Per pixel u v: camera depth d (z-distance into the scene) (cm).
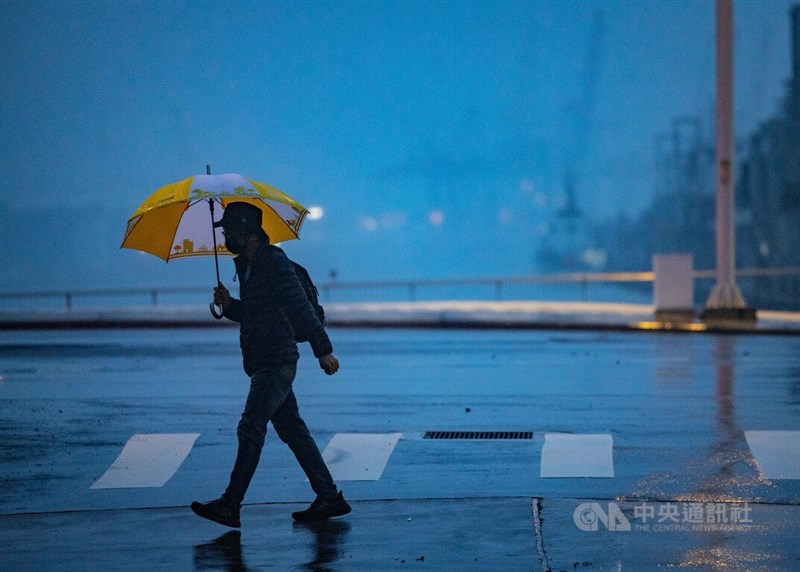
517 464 2756
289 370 2161
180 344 5919
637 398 3781
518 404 3684
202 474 2720
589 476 2609
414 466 2756
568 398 3800
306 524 2206
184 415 3553
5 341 6247
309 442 2238
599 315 6838
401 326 6912
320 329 2125
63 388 4194
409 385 4166
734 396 3788
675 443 2981
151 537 2136
